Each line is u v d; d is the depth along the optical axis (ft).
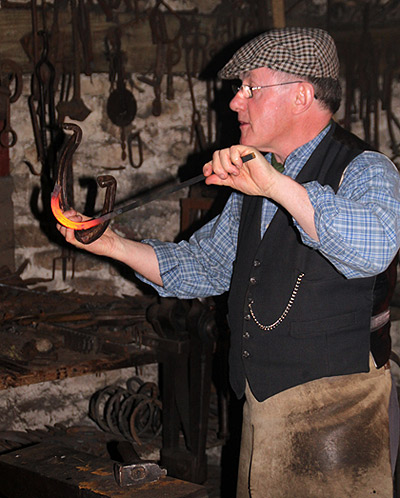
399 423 6.19
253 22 12.28
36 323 10.00
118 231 12.60
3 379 8.55
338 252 4.72
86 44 11.77
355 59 12.26
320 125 5.64
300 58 5.35
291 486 5.73
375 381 5.64
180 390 10.05
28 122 11.91
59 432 11.50
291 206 4.71
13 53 11.40
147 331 10.05
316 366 5.52
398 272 11.79
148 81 12.23
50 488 5.60
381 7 12.05
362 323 5.54
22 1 11.35
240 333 5.93
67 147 5.51
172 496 5.25
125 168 12.46
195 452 10.23
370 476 5.60
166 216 12.64
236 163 4.69
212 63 12.40
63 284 12.53
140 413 11.21
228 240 6.42
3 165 11.82
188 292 6.49
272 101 5.49
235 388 6.18
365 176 5.16
